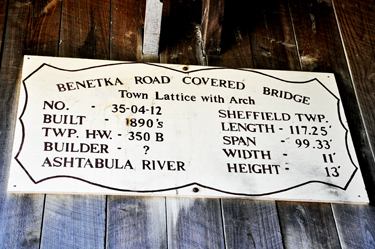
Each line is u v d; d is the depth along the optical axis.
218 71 1.73
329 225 1.52
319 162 1.59
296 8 2.04
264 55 1.86
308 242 1.47
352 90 1.84
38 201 1.40
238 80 1.72
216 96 1.66
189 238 1.42
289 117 1.67
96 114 1.54
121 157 1.47
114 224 1.41
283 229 1.48
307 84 1.77
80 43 1.73
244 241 1.44
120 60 1.72
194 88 1.67
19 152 1.43
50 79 1.58
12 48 1.67
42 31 1.73
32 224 1.37
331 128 1.67
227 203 1.50
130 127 1.53
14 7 1.77
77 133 1.49
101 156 1.46
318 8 2.06
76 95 1.56
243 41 1.88
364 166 1.65
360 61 1.92
